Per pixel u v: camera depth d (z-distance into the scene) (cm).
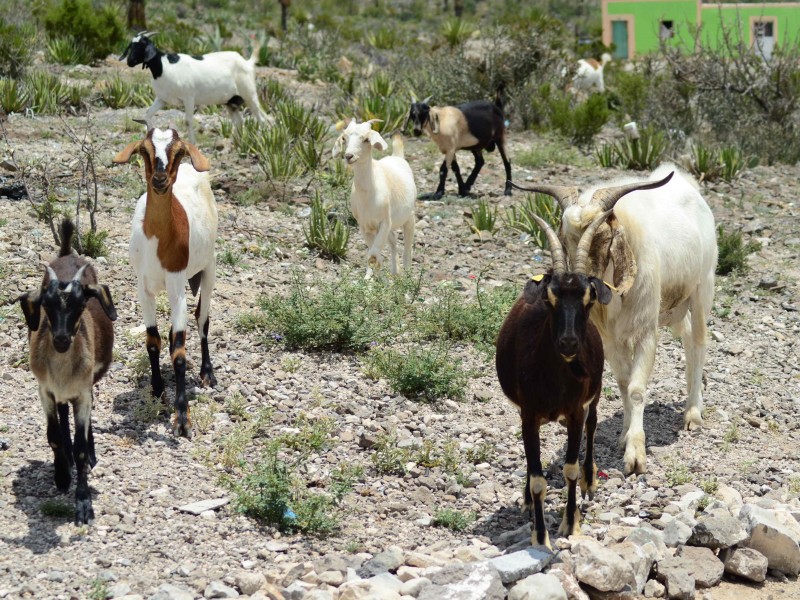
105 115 1803
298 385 830
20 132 1565
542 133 2103
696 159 1797
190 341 893
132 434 718
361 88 2309
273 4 5022
